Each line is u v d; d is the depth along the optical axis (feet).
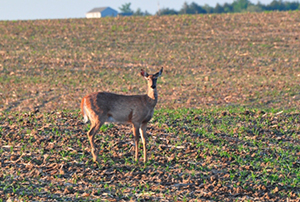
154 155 111.14
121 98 104.53
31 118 148.05
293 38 382.42
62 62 335.67
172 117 152.05
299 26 419.74
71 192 87.86
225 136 129.49
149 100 105.40
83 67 321.73
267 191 90.48
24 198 83.71
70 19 510.58
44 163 103.14
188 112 163.73
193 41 392.47
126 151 113.60
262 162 107.14
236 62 323.16
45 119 144.46
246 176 98.37
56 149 113.70
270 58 328.90
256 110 164.96
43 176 95.86
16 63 333.42
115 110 103.76
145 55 353.72
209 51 358.23
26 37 424.05
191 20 472.44
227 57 337.31
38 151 111.86
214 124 143.64
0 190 87.92
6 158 106.73
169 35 416.67
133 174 97.96
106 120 104.68
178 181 94.22
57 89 260.21
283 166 104.53
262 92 236.63
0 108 209.05
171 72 302.25
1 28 465.06
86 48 381.81
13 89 261.85
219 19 470.80
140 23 470.80
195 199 85.66
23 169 99.60
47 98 234.58
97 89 257.55
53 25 478.59
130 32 435.12
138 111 104.17
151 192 88.43
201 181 94.32
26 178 94.38
